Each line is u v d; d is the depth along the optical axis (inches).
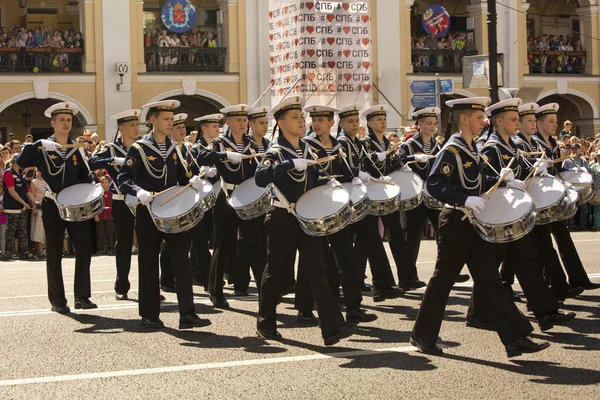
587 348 381.7
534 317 454.3
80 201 486.9
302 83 1022.4
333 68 1030.4
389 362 362.0
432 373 343.0
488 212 354.6
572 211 462.6
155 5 1553.9
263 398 314.2
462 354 373.1
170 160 442.0
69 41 1323.8
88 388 333.1
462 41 1497.3
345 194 391.9
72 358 381.4
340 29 1031.6
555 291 488.1
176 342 409.7
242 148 531.8
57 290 495.8
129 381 341.7
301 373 347.9
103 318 474.6
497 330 356.8
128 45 1331.2
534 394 312.0
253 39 1392.7
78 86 1311.5
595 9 1555.1
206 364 365.7
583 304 488.1
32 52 1301.7
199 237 562.3
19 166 494.3
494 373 341.4
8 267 759.1
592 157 1003.3
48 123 1503.4
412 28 1606.8
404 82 1443.2
